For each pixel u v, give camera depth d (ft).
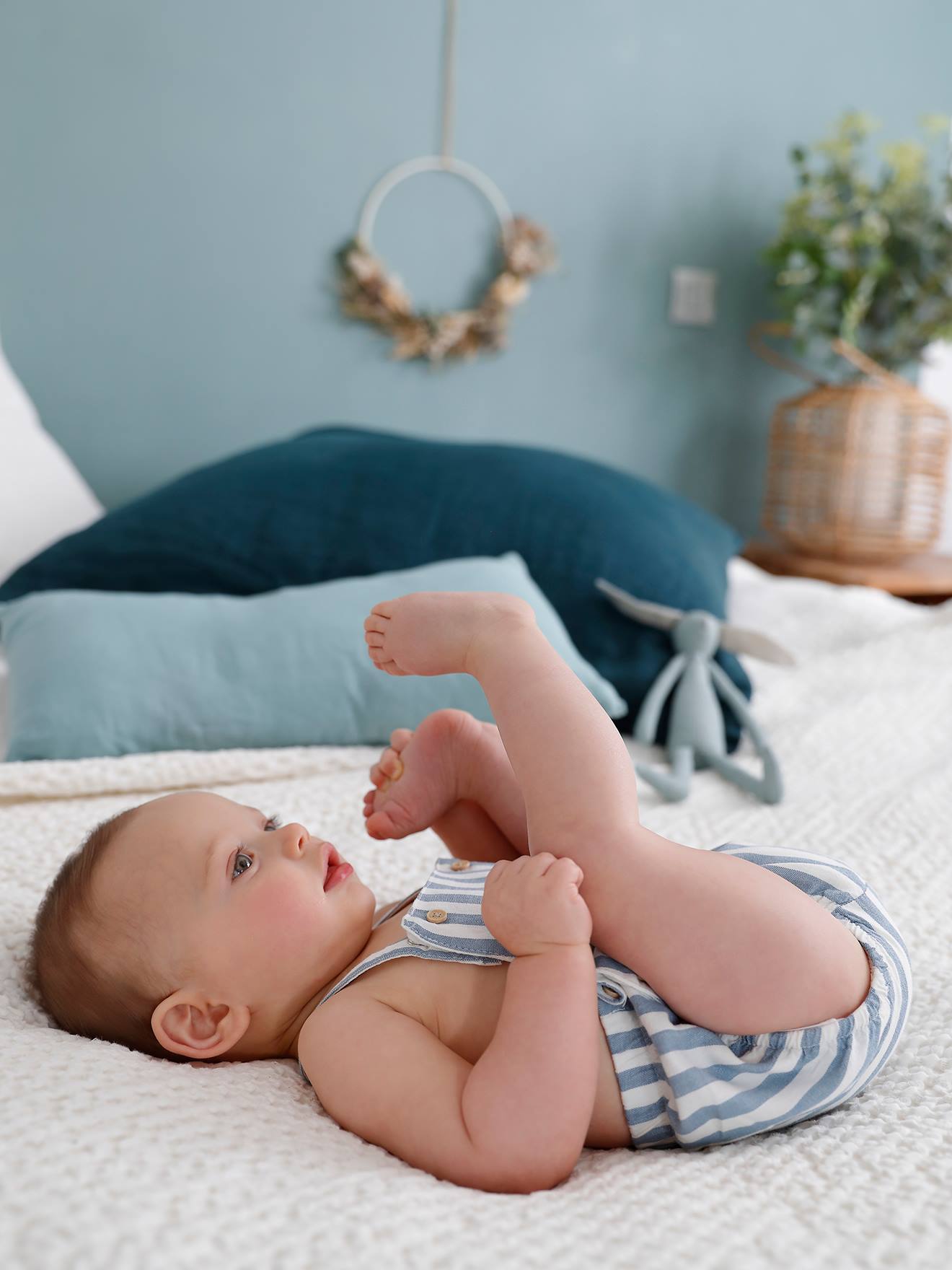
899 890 3.29
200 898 2.47
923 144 9.32
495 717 2.46
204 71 7.30
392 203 7.86
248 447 7.77
